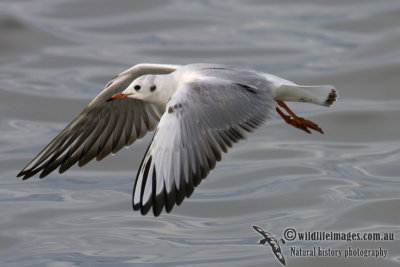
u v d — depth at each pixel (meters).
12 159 16.25
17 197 14.48
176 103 9.27
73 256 12.00
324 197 13.88
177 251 12.08
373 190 14.07
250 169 15.30
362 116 17.84
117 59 22.45
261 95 9.75
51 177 15.45
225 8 26.62
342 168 15.25
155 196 8.97
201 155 9.19
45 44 23.39
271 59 22.16
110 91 11.38
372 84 19.69
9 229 13.05
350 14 24.98
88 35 24.28
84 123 11.47
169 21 25.22
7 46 23.09
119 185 14.99
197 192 14.43
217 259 11.78
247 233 12.64
